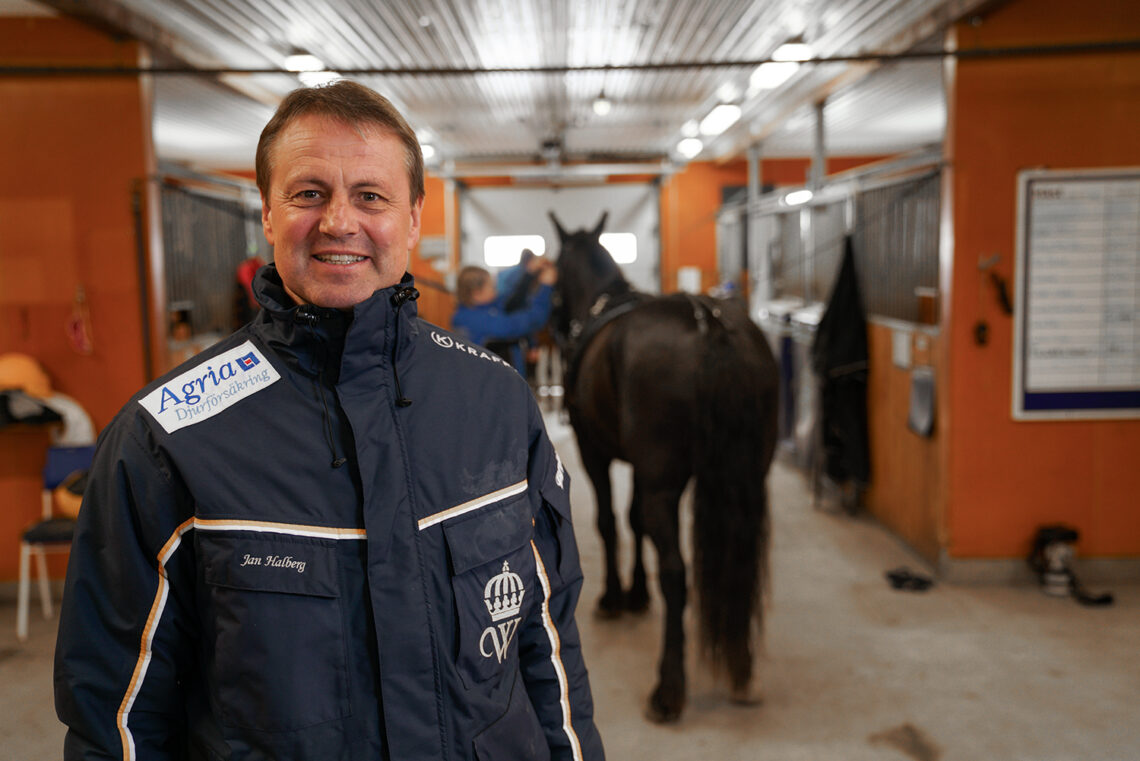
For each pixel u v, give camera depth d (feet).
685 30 14.73
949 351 12.18
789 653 9.98
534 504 3.32
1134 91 11.74
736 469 7.59
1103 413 12.13
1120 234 11.89
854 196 16.01
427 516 2.91
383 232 2.90
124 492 2.79
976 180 11.97
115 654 2.81
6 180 12.43
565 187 35.63
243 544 2.69
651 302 8.60
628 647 10.25
